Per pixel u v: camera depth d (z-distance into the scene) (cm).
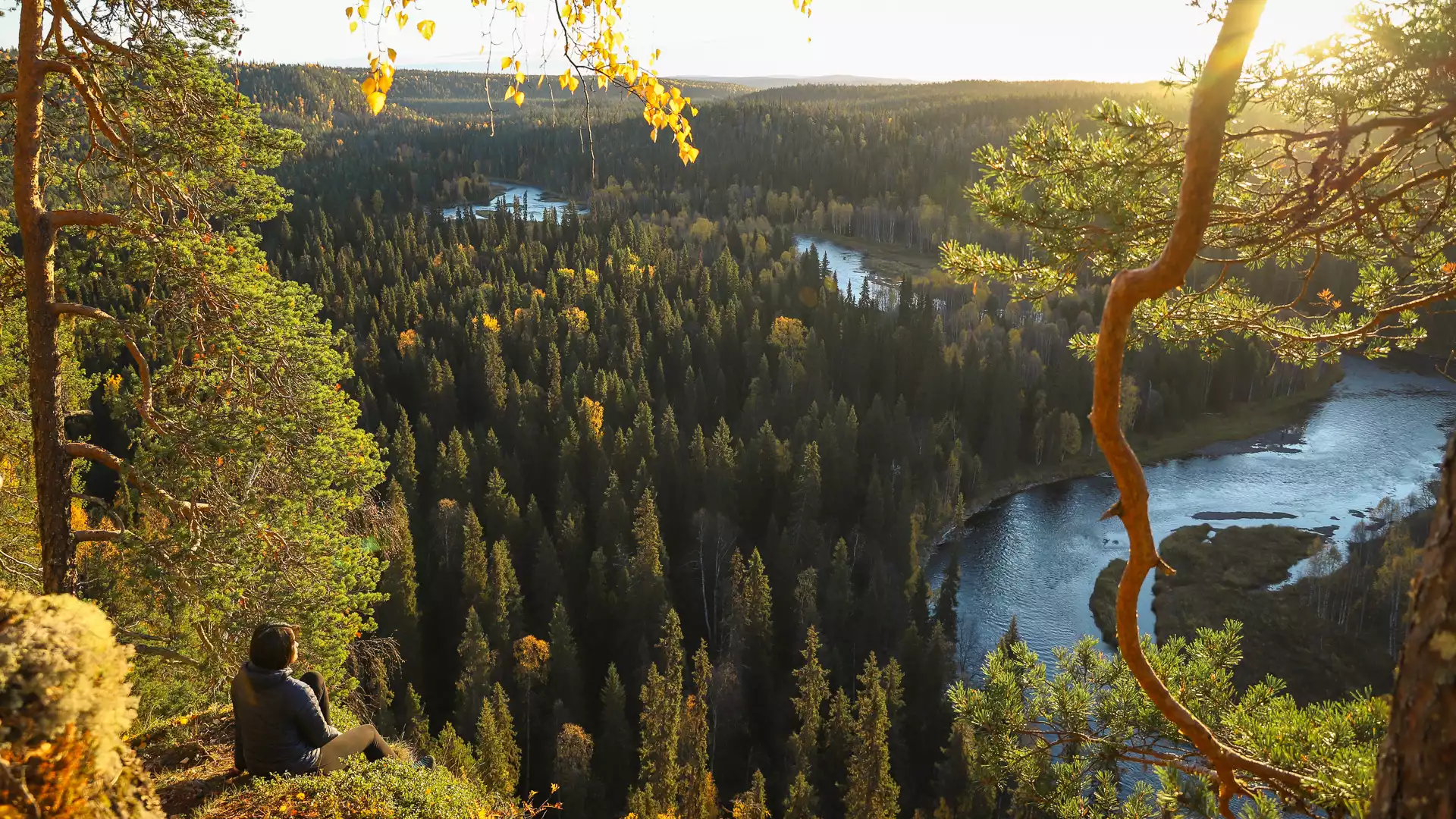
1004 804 3950
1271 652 5494
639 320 11006
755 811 3947
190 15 1001
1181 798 468
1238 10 210
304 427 1052
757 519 7319
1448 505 237
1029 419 9225
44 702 269
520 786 4759
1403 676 244
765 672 5275
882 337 10250
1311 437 8888
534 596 5784
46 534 952
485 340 9050
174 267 980
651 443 7338
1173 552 6531
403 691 4862
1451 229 488
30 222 930
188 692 1162
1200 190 220
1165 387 9238
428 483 7119
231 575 975
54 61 916
